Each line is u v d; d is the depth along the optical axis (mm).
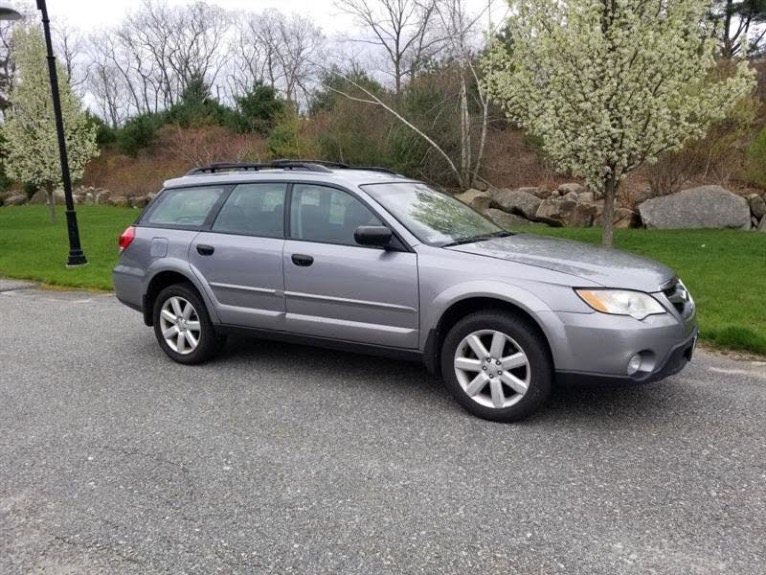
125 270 5781
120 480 3420
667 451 3654
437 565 2650
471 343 4121
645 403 4387
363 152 19891
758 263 9266
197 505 3150
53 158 18906
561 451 3672
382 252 4438
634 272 4004
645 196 15164
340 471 3477
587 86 9102
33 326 7156
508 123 20344
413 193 5082
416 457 3629
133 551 2783
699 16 9219
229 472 3488
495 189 17766
